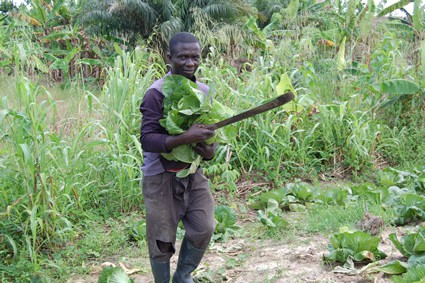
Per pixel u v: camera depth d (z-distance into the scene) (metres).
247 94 7.46
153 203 3.10
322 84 8.66
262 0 21.59
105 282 3.40
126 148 6.15
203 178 3.21
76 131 6.28
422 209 4.99
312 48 9.20
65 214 5.00
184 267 3.31
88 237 4.81
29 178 4.57
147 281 4.03
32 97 4.65
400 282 3.21
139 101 6.45
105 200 5.71
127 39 16.20
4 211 4.61
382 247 4.30
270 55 9.62
